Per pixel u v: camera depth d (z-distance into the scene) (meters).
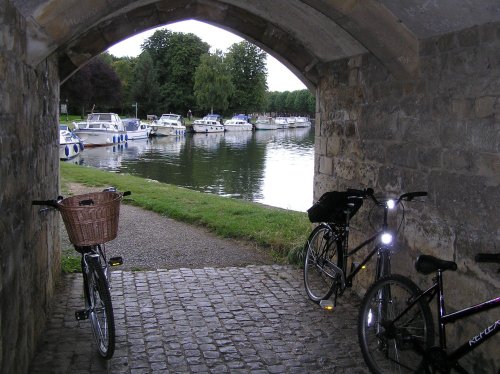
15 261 3.06
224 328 4.45
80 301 5.02
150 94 81.00
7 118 2.84
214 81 77.88
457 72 3.53
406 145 4.20
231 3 5.31
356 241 5.15
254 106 86.62
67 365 3.72
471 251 3.43
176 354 3.94
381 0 3.58
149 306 4.95
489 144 3.24
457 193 3.57
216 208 9.96
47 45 3.47
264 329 4.43
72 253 6.70
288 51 5.72
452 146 3.61
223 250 7.05
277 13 5.10
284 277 5.85
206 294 5.30
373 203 4.78
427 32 3.73
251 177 22.92
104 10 3.42
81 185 13.80
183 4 5.37
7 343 2.83
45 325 4.38
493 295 3.23
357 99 5.02
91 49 5.24
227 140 49.94
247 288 5.48
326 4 3.68
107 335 3.65
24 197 3.38
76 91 64.69
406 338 3.24
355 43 4.71
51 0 3.28
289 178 22.66
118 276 5.88
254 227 8.07
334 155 5.57
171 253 6.91
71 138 29.70
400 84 4.25
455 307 3.60
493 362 3.19
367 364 3.53
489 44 3.21
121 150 36.47
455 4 3.15
